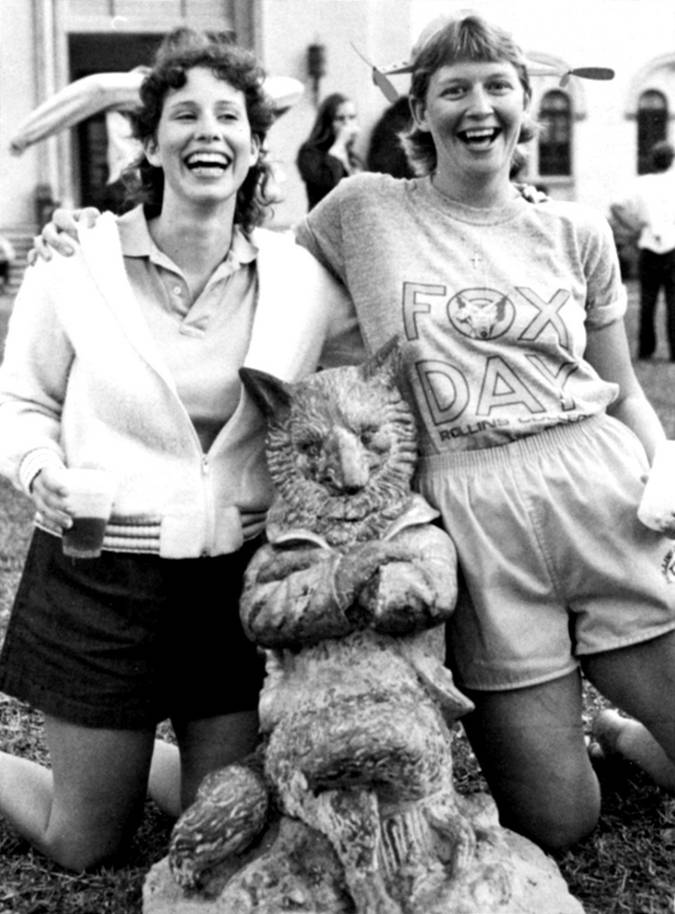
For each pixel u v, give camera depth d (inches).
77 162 872.9
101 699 116.8
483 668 116.6
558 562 115.6
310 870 102.0
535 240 118.3
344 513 106.0
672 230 456.8
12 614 121.3
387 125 318.3
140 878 120.2
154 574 117.0
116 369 114.5
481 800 108.9
